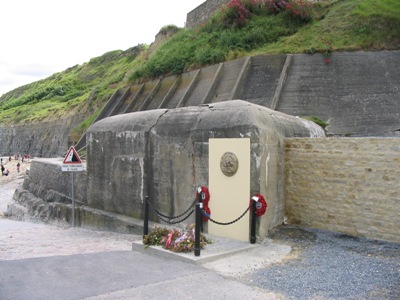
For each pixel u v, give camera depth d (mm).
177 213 9172
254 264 6207
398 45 17500
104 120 12266
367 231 7531
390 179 7199
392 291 4945
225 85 20125
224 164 7883
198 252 6473
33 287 4969
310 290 5023
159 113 10227
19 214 16859
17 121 64438
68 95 67188
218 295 4832
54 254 7266
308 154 8438
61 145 45594
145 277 5504
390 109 15398
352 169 7734
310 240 7574
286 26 22328
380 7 19484
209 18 29016
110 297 4688
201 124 8680
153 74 27219
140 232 9648
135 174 10453
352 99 16203
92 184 12297
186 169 8953
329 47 17922
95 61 77125
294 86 17406
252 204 7387
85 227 11914
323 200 8195
